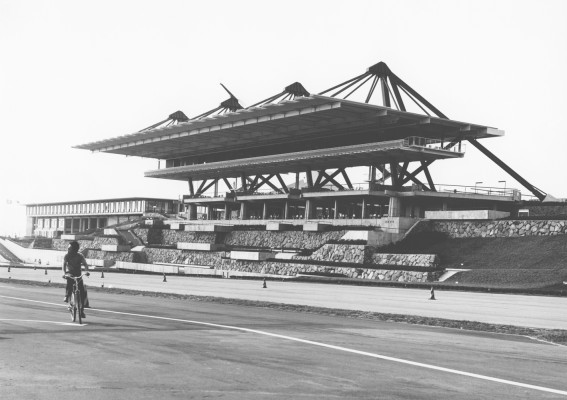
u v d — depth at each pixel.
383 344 13.79
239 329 16.27
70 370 10.04
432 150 64.38
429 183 70.75
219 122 76.44
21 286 37.47
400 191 65.75
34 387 8.71
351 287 40.91
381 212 80.94
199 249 78.81
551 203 64.12
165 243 95.12
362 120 67.06
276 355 11.84
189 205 101.88
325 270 55.22
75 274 17.22
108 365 10.53
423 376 9.99
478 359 11.92
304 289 39.06
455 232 57.44
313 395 8.45
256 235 77.06
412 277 47.66
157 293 32.28
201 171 94.06
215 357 11.50
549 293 33.09
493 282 41.47
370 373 10.16
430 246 55.81
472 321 19.70
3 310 20.56
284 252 67.56
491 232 54.47
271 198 80.50
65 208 144.88
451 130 67.69
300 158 74.50
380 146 63.84
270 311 22.78
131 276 59.84
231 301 27.27
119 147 97.19
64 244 112.81
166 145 93.88
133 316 19.39
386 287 40.97
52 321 17.31
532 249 48.03
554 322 20.56
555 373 10.57
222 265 70.62
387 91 72.00
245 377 9.62
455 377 9.96
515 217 54.59
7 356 11.27
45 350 12.03
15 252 124.50
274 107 66.06
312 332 15.91
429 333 16.31
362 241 57.72
